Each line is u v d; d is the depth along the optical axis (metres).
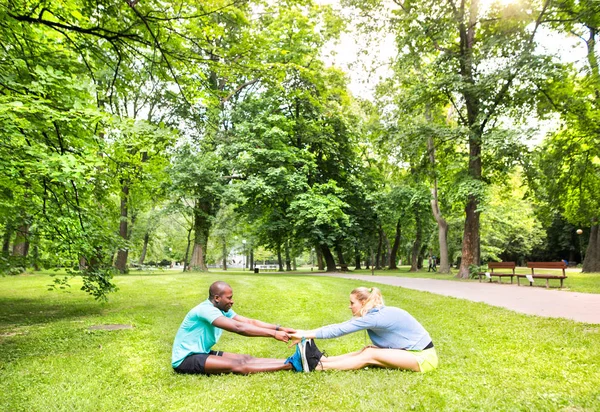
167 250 51.62
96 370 4.72
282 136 25.05
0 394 3.89
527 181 20.19
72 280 20.17
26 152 5.75
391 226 38.91
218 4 6.68
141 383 4.19
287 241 35.56
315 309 9.41
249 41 7.56
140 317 8.61
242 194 24.80
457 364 4.68
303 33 17.84
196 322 4.61
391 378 4.07
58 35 7.33
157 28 6.88
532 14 18.06
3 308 10.42
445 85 19.86
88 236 8.64
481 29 21.14
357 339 6.25
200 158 24.55
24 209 8.36
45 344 6.15
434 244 44.56
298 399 3.55
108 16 6.85
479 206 19.55
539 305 9.79
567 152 19.72
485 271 19.38
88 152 6.11
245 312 9.07
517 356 5.00
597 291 12.86
